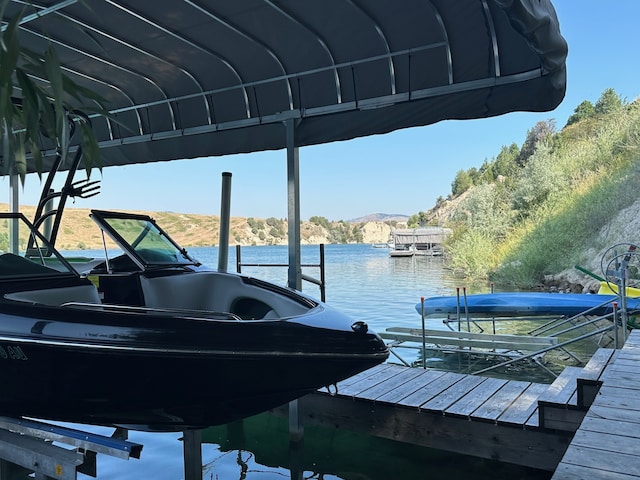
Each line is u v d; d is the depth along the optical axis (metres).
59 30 3.89
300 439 4.20
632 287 9.37
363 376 5.29
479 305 9.27
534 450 3.92
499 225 26.62
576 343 8.53
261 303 3.74
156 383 2.70
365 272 25.58
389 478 4.04
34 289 3.31
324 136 4.47
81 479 3.98
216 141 5.16
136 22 3.78
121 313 2.74
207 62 4.46
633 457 2.31
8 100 1.62
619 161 22.53
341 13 3.62
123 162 5.75
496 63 3.63
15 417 3.31
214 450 4.63
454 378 5.20
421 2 3.45
